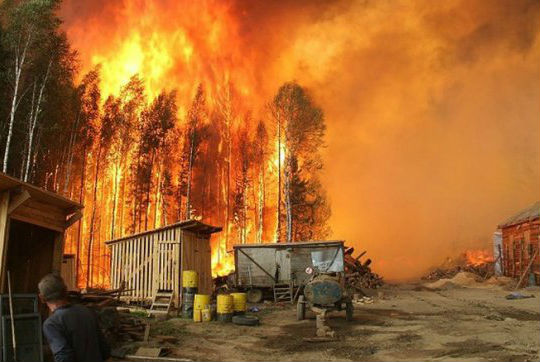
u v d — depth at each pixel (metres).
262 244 23.95
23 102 26.83
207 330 14.02
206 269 20.55
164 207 41.81
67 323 4.27
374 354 10.39
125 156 41.56
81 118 33.94
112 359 9.99
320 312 14.48
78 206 11.41
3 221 8.95
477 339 11.46
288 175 40.84
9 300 7.95
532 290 26.47
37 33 25.53
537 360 8.94
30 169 27.25
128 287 18.89
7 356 7.74
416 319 15.72
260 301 23.55
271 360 10.11
